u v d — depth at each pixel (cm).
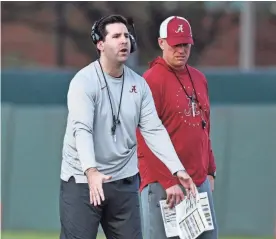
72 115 2402
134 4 10431
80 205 2453
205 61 10806
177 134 2738
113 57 2428
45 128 5409
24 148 5425
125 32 2436
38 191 5403
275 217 5125
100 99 2436
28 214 5409
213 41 10838
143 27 10356
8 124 5444
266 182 5150
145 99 2512
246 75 5631
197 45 10688
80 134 2375
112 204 2489
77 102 2402
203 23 10788
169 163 2509
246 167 5169
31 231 5388
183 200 2734
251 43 7688
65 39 10938
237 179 5169
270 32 10919
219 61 10806
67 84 5822
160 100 2731
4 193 5428
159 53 10356
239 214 5159
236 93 5641
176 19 2741
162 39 2767
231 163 5181
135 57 8425
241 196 5166
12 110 5450
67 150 2461
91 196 2328
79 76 2431
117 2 10481
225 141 5197
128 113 2466
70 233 2469
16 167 5425
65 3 10838
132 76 2498
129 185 2500
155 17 10375
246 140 5181
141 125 2525
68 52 10956
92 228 2473
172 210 2758
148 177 2777
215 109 5216
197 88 2775
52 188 5388
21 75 5853
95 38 2453
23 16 11269
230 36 10825
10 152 5441
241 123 5197
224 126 5203
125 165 2489
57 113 5394
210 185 2830
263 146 5169
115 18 2439
